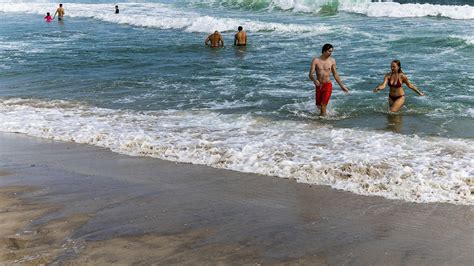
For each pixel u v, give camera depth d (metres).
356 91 11.74
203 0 40.94
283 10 32.53
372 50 17.30
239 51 18.62
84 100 11.59
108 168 6.80
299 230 4.61
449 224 4.78
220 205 5.31
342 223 4.80
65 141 8.34
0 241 4.21
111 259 3.87
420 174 6.18
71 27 29.06
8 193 5.68
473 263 3.94
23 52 19.42
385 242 4.35
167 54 18.47
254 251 4.11
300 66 15.19
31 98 11.87
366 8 28.20
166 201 5.43
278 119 9.49
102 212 5.03
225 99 11.36
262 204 5.36
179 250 4.09
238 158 7.09
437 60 15.12
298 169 6.54
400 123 9.03
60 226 4.59
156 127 9.02
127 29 27.44
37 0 50.84
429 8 26.20
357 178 6.14
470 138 7.91
